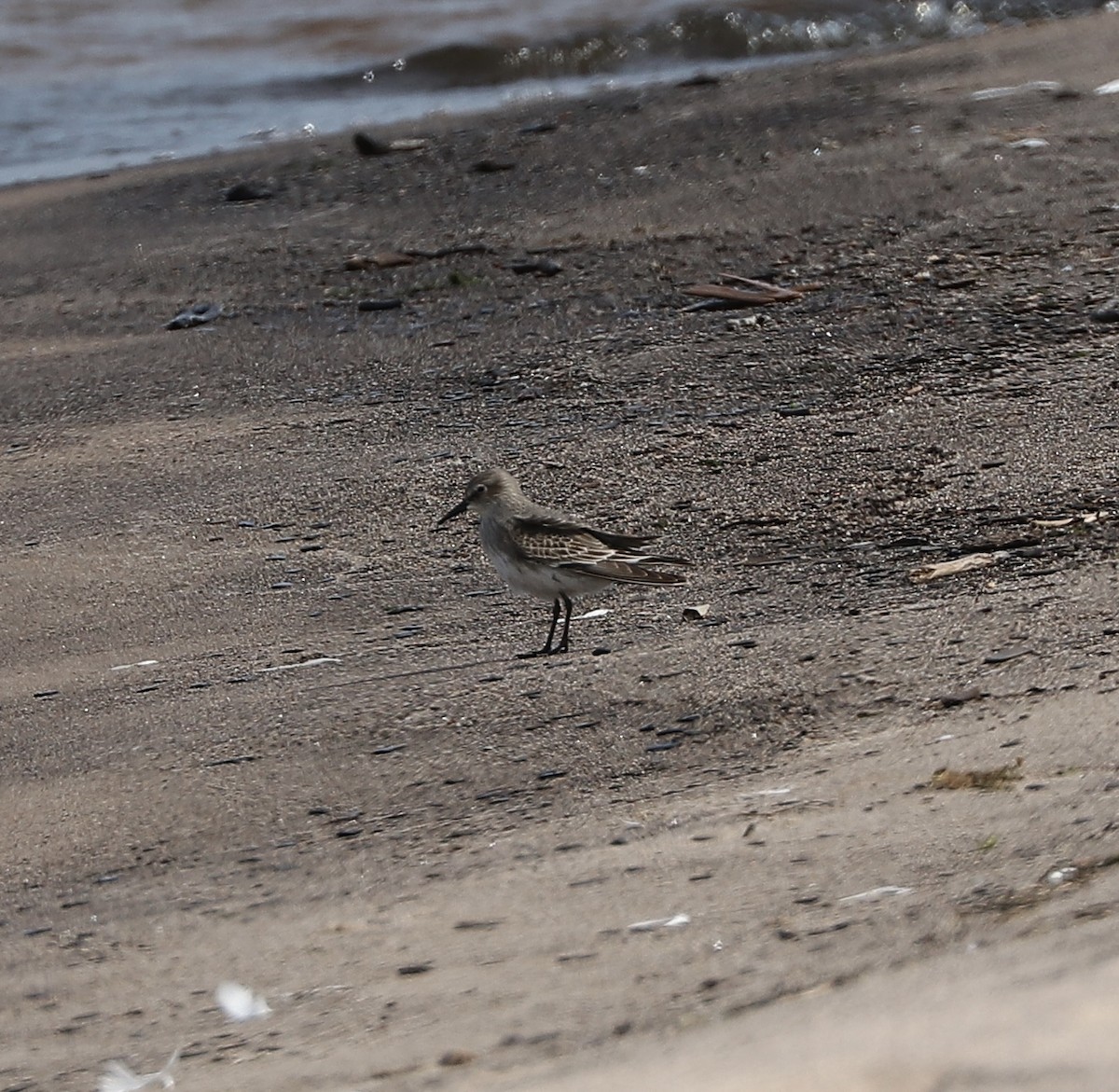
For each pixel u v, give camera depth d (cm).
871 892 752
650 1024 639
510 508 1236
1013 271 1977
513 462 1631
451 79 3912
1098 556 1259
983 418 1587
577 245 2308
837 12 4138
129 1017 791
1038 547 1300
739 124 2855
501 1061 632
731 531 1427
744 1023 605
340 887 916
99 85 3912
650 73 3862
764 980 665
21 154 3394
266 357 2041
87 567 1506
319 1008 754
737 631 1209
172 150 3344
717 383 1769
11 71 4009
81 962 873
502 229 2431
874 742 990
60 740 1181
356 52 4103
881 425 1606
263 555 1497
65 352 2141
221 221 2677
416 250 2388
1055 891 700
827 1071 512
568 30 4131
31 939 910
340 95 3806
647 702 1101
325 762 1085
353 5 4481
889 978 625
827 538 1387
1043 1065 475
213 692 1227
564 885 852
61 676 1300
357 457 1698
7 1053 775
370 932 844
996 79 2958
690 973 698
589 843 912
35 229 2731
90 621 1399
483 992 728
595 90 3566
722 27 4069
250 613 1381
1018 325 1814
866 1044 530
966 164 2409
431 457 1673
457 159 2877
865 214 2261
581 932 782
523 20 4241
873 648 1130
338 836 987
